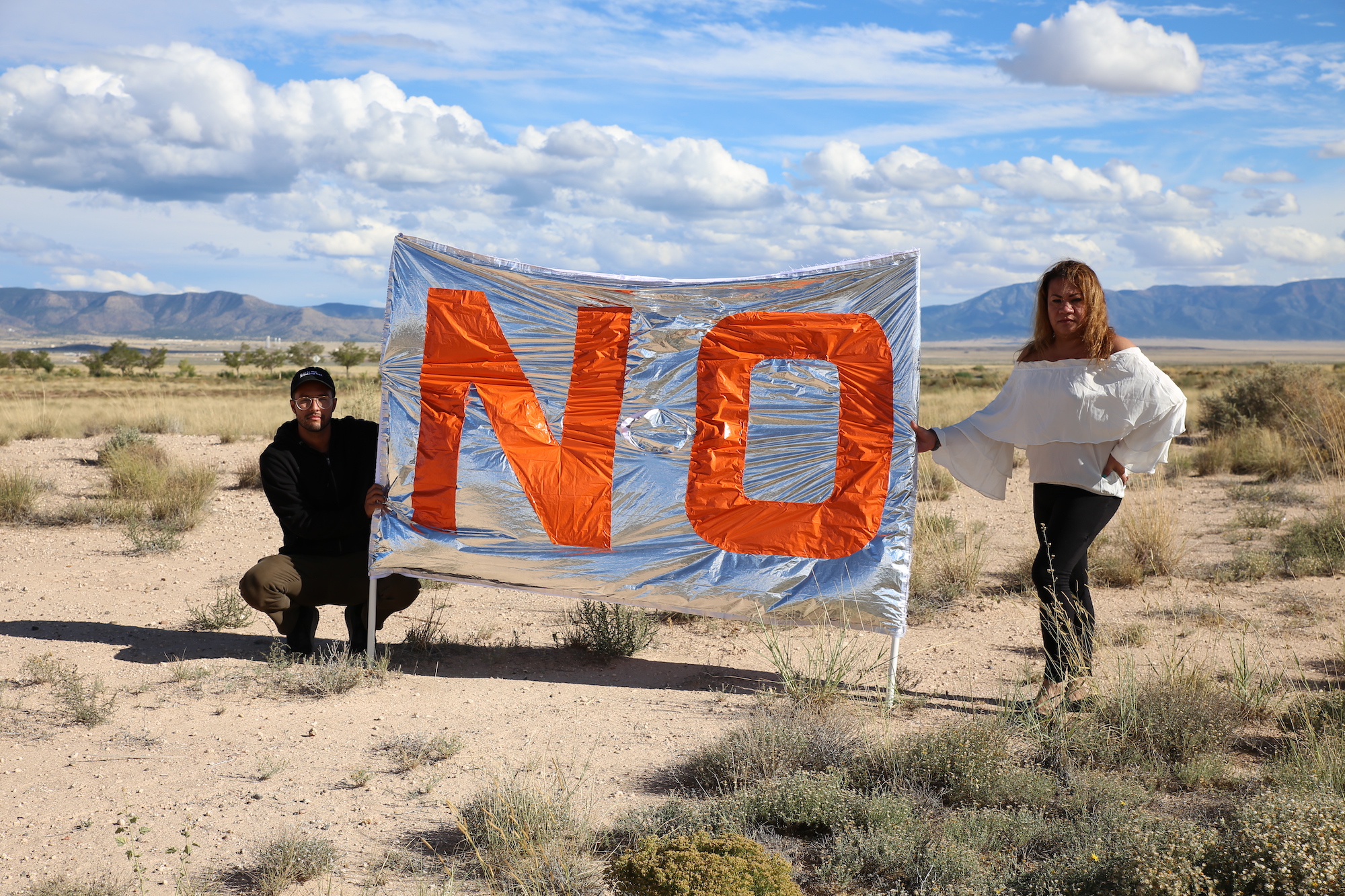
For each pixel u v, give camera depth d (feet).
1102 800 11.51
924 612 22.89
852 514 17.87
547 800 11.64
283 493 18.92
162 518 35.04
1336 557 26.09
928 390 150.20
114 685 17.52
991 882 9.73
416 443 19.38
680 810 11.44
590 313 19.19
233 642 20.65
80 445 56.13
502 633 21.91
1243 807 10.12
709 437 18.63
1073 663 14.97
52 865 10.76
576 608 24.11
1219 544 29.86
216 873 10.55
